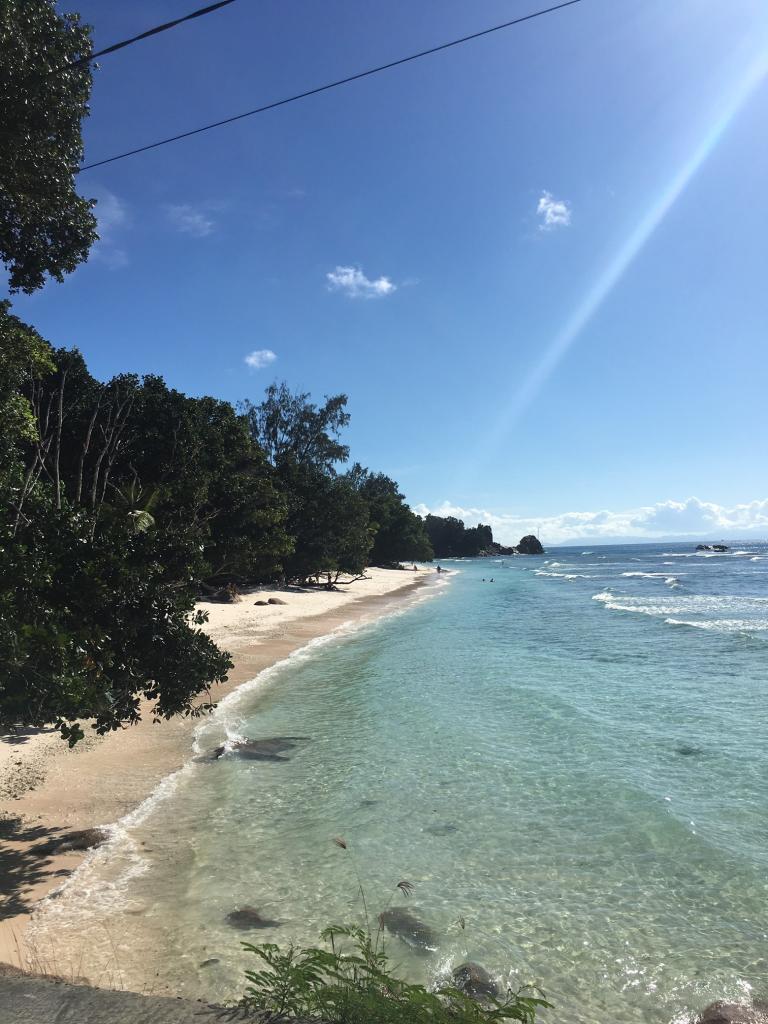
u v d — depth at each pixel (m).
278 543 36.88
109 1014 3.19
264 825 7.54
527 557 168.12
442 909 5.76
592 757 10.02
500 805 8.20
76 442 27.70
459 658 19.41
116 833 7.20
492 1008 4.36
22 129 9.00
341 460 59.66
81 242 11.05
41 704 5.52
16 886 5.91
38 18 8.70
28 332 13.16
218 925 5.38
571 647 21.25
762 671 16.70
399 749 10.48
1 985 3.54
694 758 9.94
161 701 7.01
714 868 6.49
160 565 7.18
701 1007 4.46
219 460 33.34
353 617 32.28
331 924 5.46
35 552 6.07
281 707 13.45
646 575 68.44
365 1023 3.09
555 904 5.87
